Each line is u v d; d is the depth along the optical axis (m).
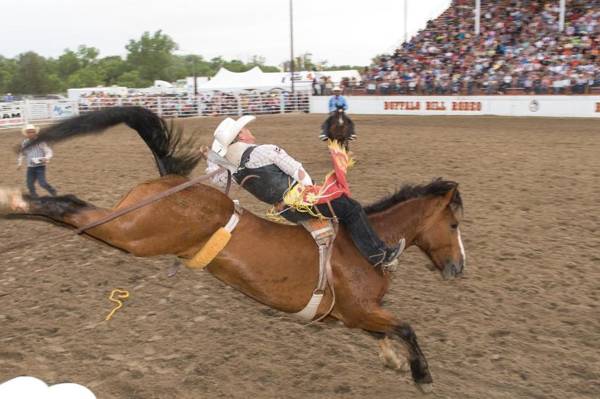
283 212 4.91
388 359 5.53
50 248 9.65
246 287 4.81
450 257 5.56
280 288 4.80
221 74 56.12
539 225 10.49
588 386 5.46
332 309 5.04
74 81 119.00
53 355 6.06
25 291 7.86
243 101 39.62
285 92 41.03
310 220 4.89
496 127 26.67
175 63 131.12
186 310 7.23
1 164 19.55
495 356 6.00
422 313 7.04
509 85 33.69
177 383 5.55
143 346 6.29
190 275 8.44
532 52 35.62
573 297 7.42
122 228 4.36
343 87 40.88
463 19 42.69
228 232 4.61
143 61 123.19
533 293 7.57
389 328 5.04
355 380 5.62
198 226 4.55
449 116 33.88
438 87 36.28
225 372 5.75
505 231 10.16
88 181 15.65
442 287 7.84
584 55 33.25
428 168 16.27
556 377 5.61
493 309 7.13
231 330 6.68
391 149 20.09
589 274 8.16
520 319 6.85
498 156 18.06
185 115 38.53
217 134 4.80
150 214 4.40
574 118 30.22
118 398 5.30
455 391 5.38
